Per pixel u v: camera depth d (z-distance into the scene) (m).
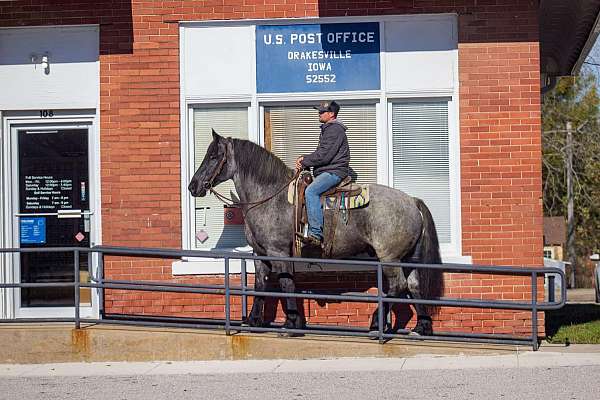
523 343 12.62
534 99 13.33
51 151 14.37
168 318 13.76
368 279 13.50
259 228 12.73
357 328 13.16
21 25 14.10
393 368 11.43
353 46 13.70
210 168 12.75
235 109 13.98
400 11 13.59
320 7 13.67
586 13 15.22
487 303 12.05
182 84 13.88
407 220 12.32
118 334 12.44
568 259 48.56
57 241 14.37
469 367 11.38
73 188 14.36
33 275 14.42
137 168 13.83
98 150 14.22
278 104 13.88
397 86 13.65
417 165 13.70
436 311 13.43
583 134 50.16
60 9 14.04
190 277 13.73
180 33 13.90
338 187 12.34
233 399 9.94
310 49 13.76
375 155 13.75
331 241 12.34
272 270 12.92
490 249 13.34
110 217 13.82
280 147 13.90
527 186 13.30
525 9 13.34
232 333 12.59
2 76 14.26
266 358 12.28
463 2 13.42
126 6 13.90
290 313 12.78
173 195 13.78
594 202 51.50
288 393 10.15
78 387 10.80
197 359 12.38
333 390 10.26
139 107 13.87
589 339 13.34
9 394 10.48
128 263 13.77
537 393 9.84
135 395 10.27
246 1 13.77
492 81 13.38
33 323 13.28
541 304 12.09
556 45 18.42
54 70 14.17
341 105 13.81
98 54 14.09
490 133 13.37
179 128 13.84
